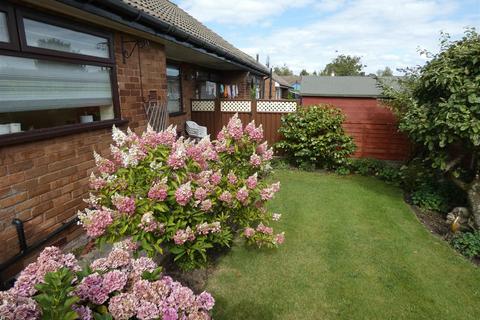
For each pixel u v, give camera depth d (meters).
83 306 1.22
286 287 2.93
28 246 2.79
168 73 7.24
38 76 2.88
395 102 6.59
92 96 3.62
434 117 4.37
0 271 2.49
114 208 2.48
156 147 2.68
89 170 3.54
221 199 2.79
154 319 1.29
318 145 7.28
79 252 3.12
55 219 3.09
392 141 8.16
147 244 2.30
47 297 1.09
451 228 4.29
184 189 2.32
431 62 4.80
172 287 1.47
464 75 4.21
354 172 7.53
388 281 3.08
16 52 2.61
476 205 4.16
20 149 2.67
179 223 2.44
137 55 4.42
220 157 3.29
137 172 2.51
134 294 1.31
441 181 5.60
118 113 4.05
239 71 11.05
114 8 3.12
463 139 4.27
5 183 2.55
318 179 6.89
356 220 4.60
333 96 8.41
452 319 2.59
